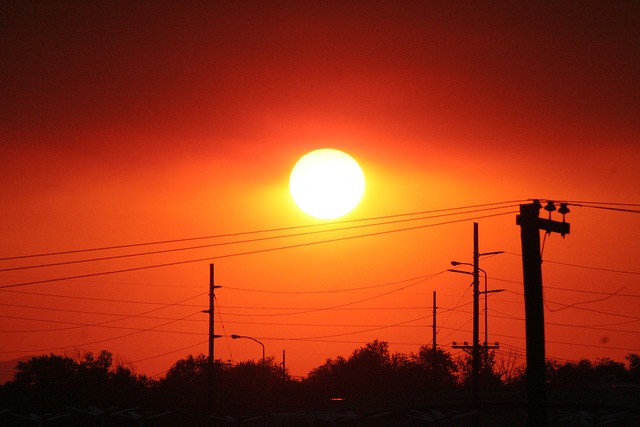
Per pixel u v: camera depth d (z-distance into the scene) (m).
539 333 141.88
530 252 144.38
